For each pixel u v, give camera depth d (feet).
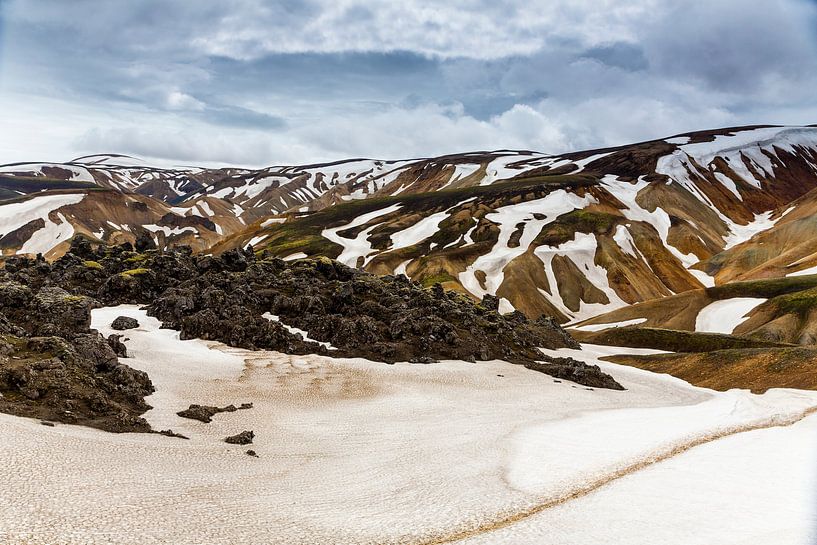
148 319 387.75
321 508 140.87
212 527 123.95
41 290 362.94
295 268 474.08
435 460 184.85
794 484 169.99
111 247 540.52
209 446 189.88
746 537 133.28
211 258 472.44
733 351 413.18
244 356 330.75
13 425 168.55
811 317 524.52
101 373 239.71
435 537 128.26
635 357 466.70
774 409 276.82
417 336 377.50
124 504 130.00
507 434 219.00
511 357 391.86
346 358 342.85
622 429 231.30
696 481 171.01
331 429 222.07
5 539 107.45
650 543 129.49
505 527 135.23
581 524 138.31
